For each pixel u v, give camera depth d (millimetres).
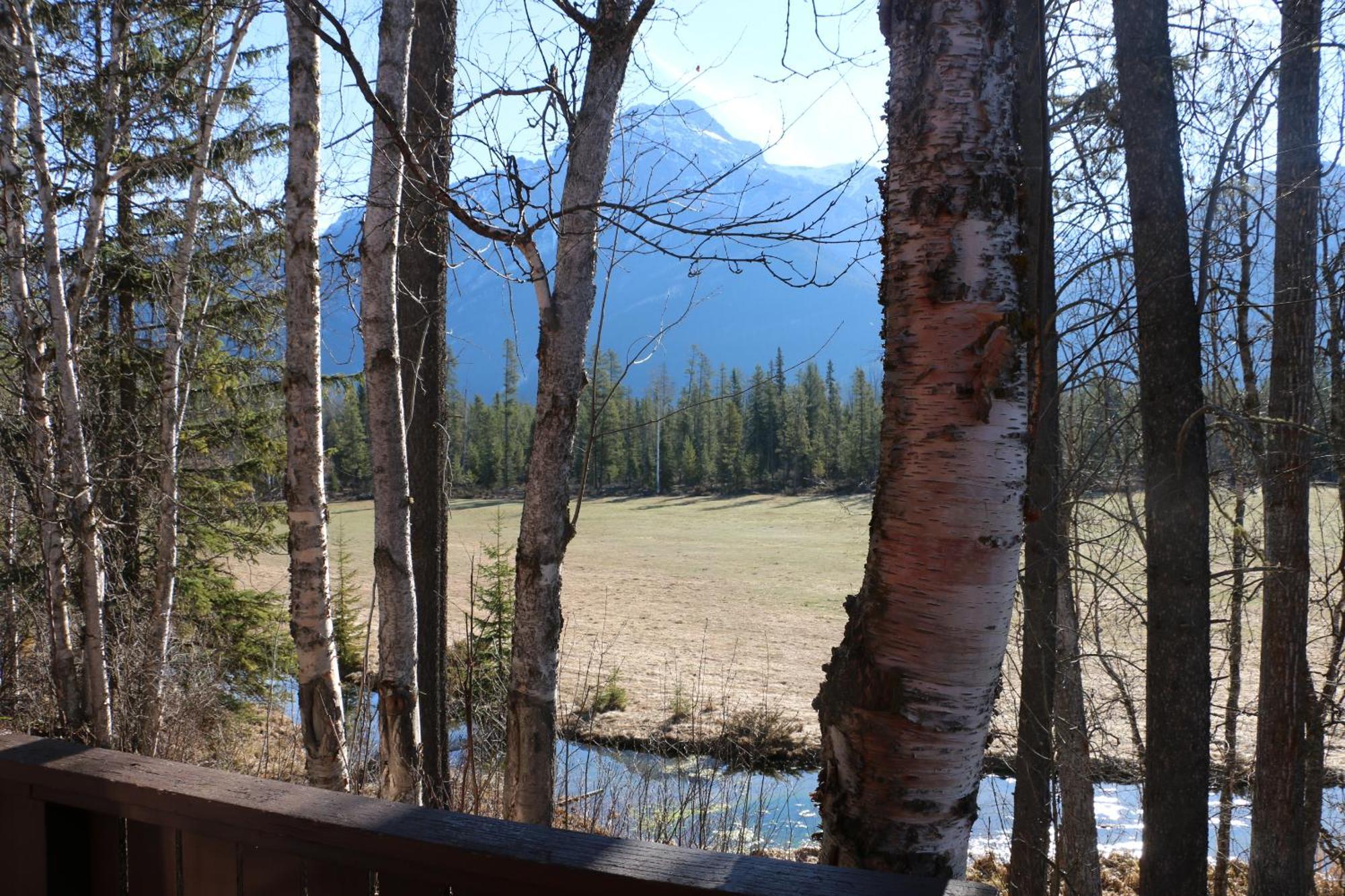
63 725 8148
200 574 12672
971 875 8414
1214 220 5941
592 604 27828
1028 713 5340
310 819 1565
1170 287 4852
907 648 2314
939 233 2359
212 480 12516
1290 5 5734
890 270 2467
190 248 9258
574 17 3967
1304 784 6887
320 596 5531
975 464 2295
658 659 19188
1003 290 2352
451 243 5922
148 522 10984
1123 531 5801
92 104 8742
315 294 5613
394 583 5457
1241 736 9508
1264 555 6918
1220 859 8289
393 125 3262
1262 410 6496
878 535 2424
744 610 27219
